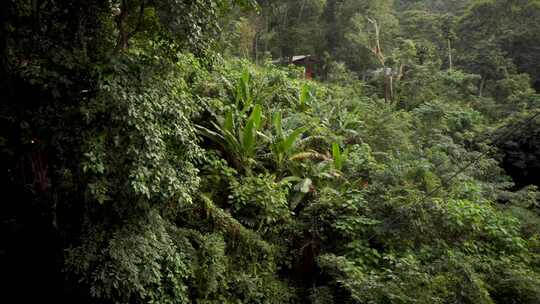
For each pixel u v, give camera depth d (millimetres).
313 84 12242
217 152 6180
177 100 3994
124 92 3393
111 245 3568
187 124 4016
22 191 4059
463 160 9312
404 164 7262
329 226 6160
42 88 3496
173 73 4246
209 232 5191
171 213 4789
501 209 7898
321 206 6176
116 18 3979
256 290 5195
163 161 3764
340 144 8602
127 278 3576
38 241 4156
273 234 5926
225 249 5242
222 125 6359
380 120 10547
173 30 3689
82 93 3570
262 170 6789
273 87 9016
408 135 10797
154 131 3576
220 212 5281
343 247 5863
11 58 3604
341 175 7195
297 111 9422
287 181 6289
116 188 3629
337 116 10359
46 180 3975
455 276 4883
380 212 6160
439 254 5633
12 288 4141
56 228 3889
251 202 5680
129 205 3773
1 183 4047
